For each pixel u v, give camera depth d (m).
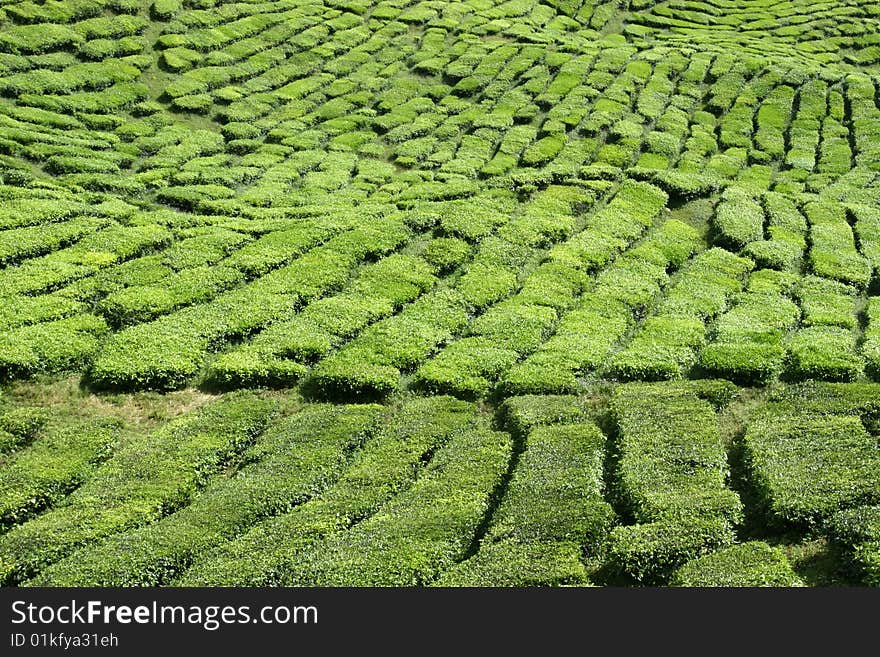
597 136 46.62
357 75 52.53
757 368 25.84
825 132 49.62
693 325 28.47
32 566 17.52
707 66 57.69
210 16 54.62
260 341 26.44
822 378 25.97
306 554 18.12
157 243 31.72
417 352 26.48
